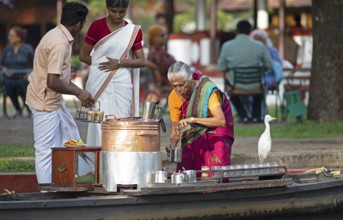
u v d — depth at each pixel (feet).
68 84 55.93
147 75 116.78
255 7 155.33
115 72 58.75
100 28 58.90
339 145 76.13
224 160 53.47
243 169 51.70
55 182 51.52
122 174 49.75
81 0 213.87
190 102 52.49
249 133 87.40
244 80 99.86
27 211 46.57
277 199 53.36
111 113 58.80
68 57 55.62
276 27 167.94
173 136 53.83
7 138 84.43
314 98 96.63
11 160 66.39
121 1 57.82
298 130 89.56
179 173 49.70
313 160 69.51
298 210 54.49
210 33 158.81
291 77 114.01
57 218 47.09
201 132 53.42
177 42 160.86
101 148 50.88
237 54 99.96
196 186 49.26
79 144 52.03
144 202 48.62
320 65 95.91
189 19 265.95
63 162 51.13
